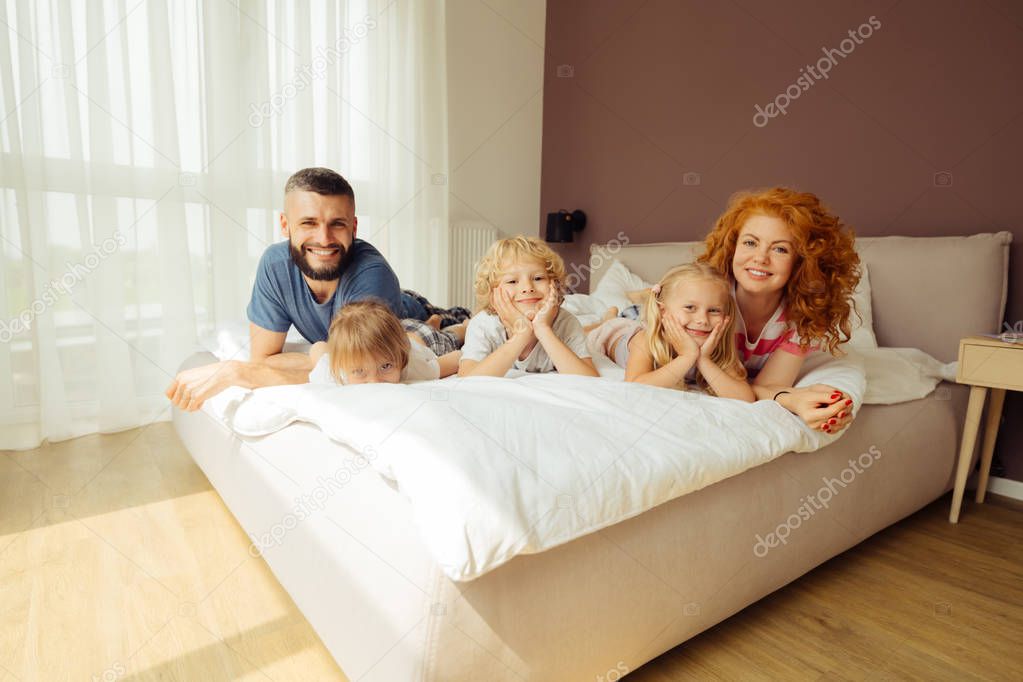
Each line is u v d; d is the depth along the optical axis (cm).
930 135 231
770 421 125
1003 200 214
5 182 243
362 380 136
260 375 155
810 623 131
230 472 151
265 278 172
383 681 89
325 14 313
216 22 287
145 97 273
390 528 90
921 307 221
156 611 129
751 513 120
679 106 324
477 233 384
